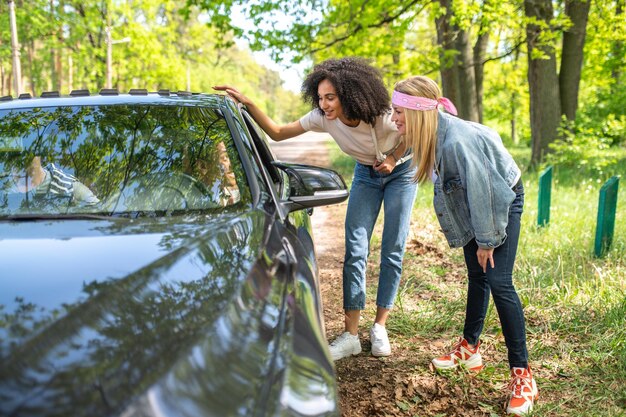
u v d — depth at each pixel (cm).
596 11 1507
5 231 174
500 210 274
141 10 3644
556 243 588
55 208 218
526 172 1242
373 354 356
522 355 293
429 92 280
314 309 169
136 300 126
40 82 3912
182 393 100
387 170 338
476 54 1802
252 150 260
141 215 214
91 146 243
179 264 146
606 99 1931
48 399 92
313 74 330
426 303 445
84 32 3328
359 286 354
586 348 358
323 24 1351
